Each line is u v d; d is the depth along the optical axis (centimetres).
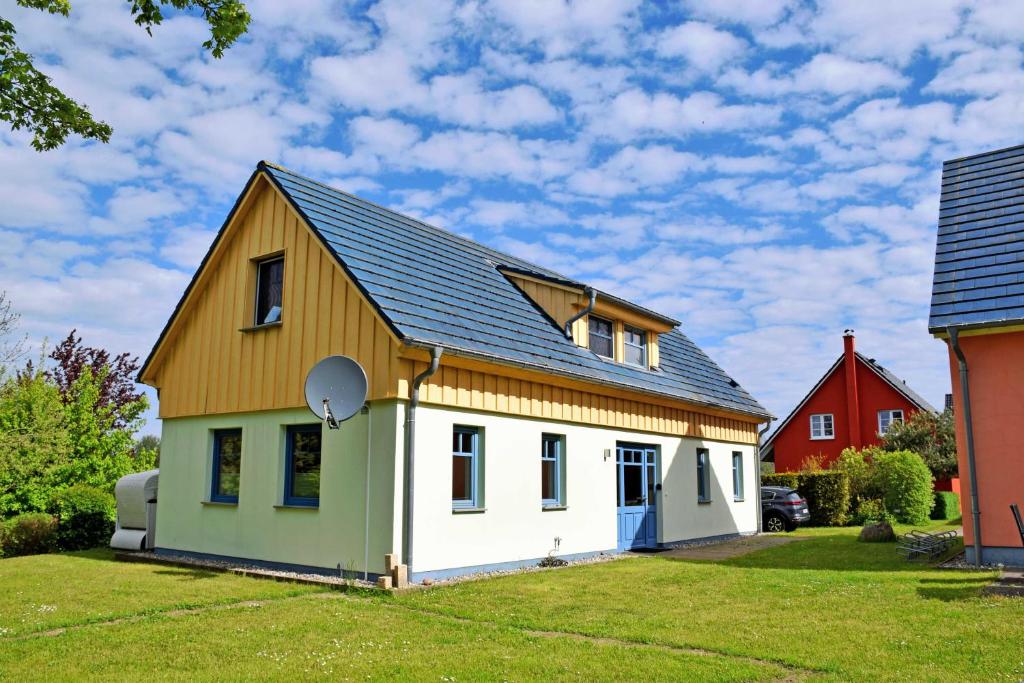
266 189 1435
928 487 2592
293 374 1312
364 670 671
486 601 1004
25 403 2066
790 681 640
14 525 1652
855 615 896
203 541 1422
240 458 1399
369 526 1163
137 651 739
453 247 1702
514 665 684
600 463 1609
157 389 1587
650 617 901
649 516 1773
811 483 2672
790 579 1191
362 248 1334
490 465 1315
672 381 1959
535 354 1430
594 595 1052
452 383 1246
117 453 2233
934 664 677
